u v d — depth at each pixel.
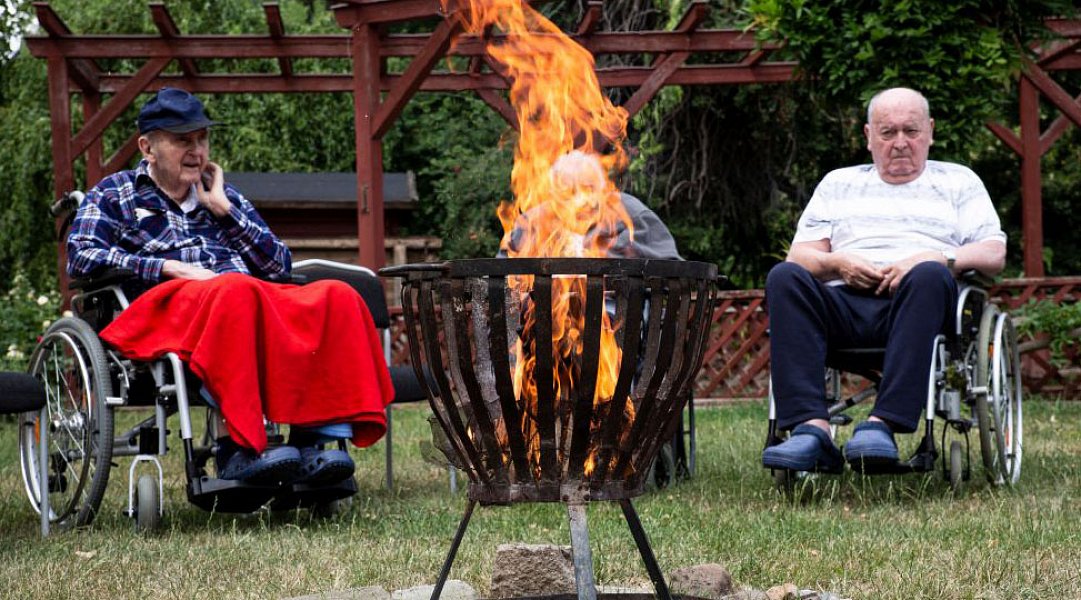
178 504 4.05
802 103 11.43
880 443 3.62
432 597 2.19
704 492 4.03
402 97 7.57
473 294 2.02
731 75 8.88
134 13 16.78
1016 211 14.07
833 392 4.48
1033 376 7.99
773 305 3.88
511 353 2.20
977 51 5.51
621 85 8.77
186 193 4.05
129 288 3.79
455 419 2.10
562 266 1.95
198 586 2.70
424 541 3.21
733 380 8.62
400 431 6.38
